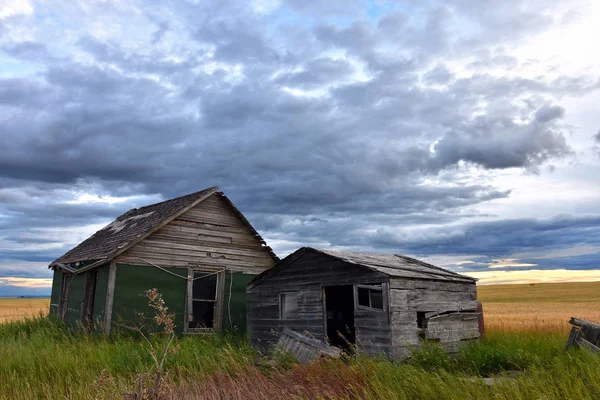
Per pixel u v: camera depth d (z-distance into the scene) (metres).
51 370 11.52
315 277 16.47
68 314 21.03
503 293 95.00
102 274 18.59
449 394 8.00
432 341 15.12
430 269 18.92
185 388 9.19
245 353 14.73
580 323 13.29
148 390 6.80
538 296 80.81
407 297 14.60
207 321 22.36
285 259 17.45
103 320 17.78
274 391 8.94
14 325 19.97
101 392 8.33
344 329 18.44
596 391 7.84
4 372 11.36
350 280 15.24
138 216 23.72
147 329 18.48
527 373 9.88
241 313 21.78
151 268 19.28
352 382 8.95
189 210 20.91
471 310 17.66
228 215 22.36
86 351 13.51
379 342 14.05
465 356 13.67
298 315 16.91
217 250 21.55
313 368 10.27
